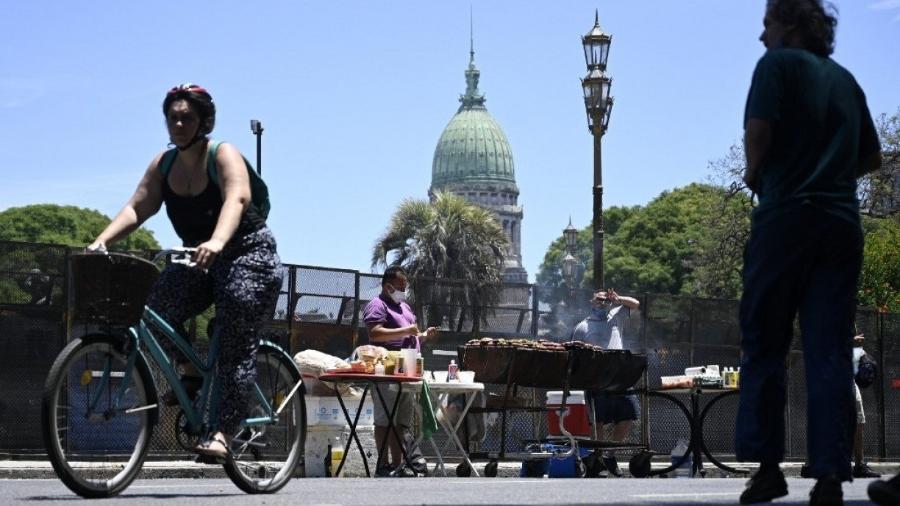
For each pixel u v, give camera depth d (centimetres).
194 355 690
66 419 657
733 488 775
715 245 5550
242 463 716
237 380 683
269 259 695
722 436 1864
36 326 1452
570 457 1378
